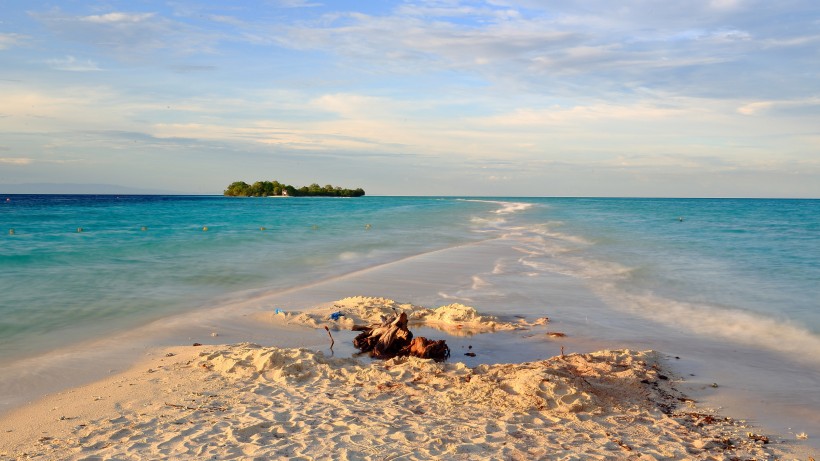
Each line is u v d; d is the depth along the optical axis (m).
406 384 8.08
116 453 5.73
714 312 13.04
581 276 18.08
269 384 8.00
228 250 24.55
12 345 10.24
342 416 6.80
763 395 7.87
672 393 7.90
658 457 5.86
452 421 6.72
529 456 5.79
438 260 21.91
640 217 56.16
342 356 9.80
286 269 19.70
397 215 58.78
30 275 17.02
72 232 31.64
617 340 10.77
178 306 13.67
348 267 20.41
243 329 11.52
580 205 110.25
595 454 5.89
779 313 12.83
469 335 11.17
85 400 7.43
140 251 23.27
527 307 13.66
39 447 5.91
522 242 29.22
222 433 6.23
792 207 99.06
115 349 10.01
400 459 5.66
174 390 7.73
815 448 6.18
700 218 53.91
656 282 16.89
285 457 5.65
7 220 42.12
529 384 7.64
